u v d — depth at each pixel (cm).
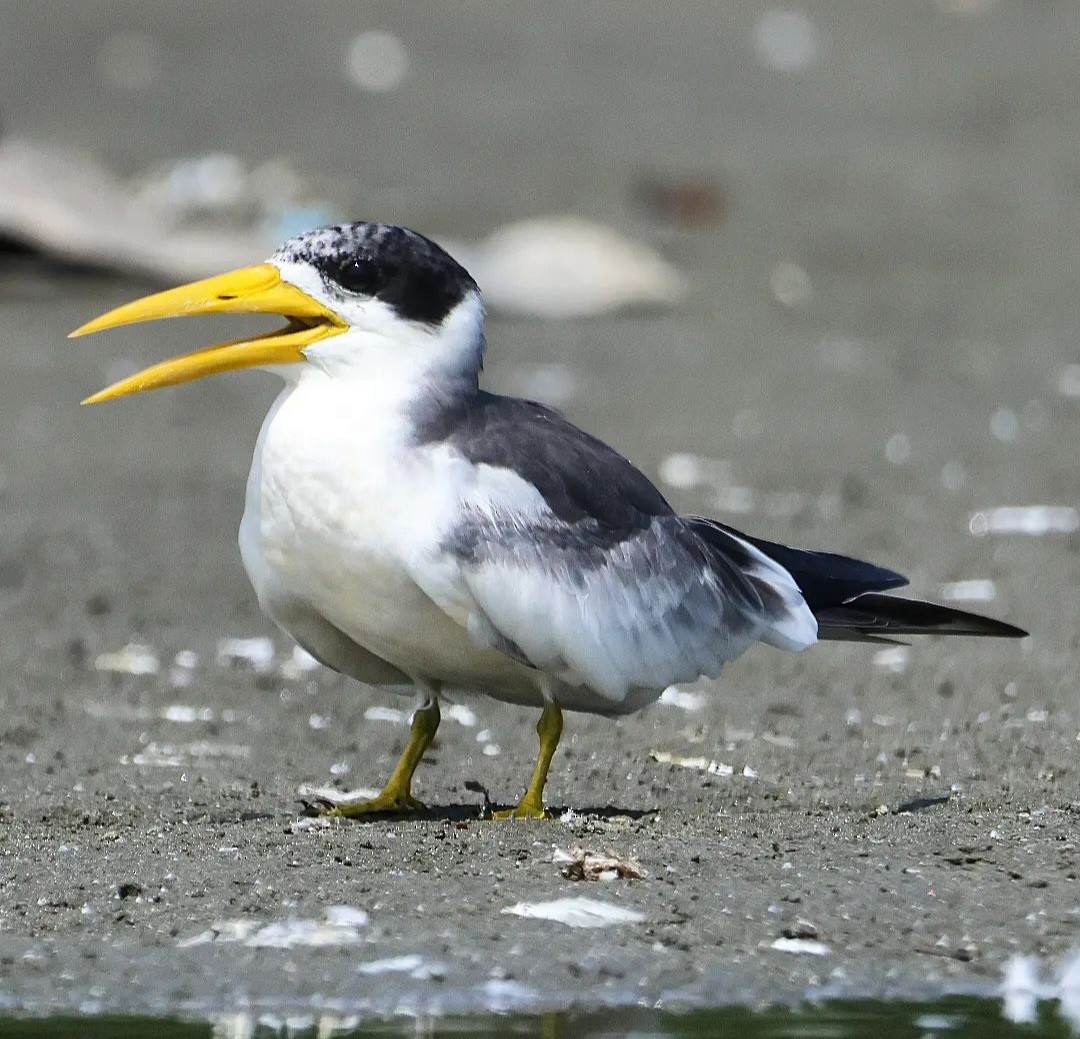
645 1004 768
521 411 985
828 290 2828
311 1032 748
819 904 852
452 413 956
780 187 3331
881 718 1220
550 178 3312
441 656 973
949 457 1912
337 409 941
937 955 810
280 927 831
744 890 865
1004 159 3516
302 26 4119
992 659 1334
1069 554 1578
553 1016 757
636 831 949
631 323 2633
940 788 1068
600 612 957
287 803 1056
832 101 3838
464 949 809
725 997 773
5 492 1817
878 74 4003
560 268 2736
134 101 3625
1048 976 792
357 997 773
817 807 1034
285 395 965
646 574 977
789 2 4434
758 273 2916
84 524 1716
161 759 1157
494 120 3616
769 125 3684
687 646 991
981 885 873
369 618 957
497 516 938
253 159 3309
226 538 1686
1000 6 4412
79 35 4022
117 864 906
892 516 1705
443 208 3130
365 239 948
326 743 1196
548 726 983
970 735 1173
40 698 1288
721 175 3388
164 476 1884
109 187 2908
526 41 4116
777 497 1773
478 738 1206
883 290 2823
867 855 908
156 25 4091
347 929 828
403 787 1026
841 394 2205
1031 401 2155
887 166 3459
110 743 1191
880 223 3164
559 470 964
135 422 2098
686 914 841
